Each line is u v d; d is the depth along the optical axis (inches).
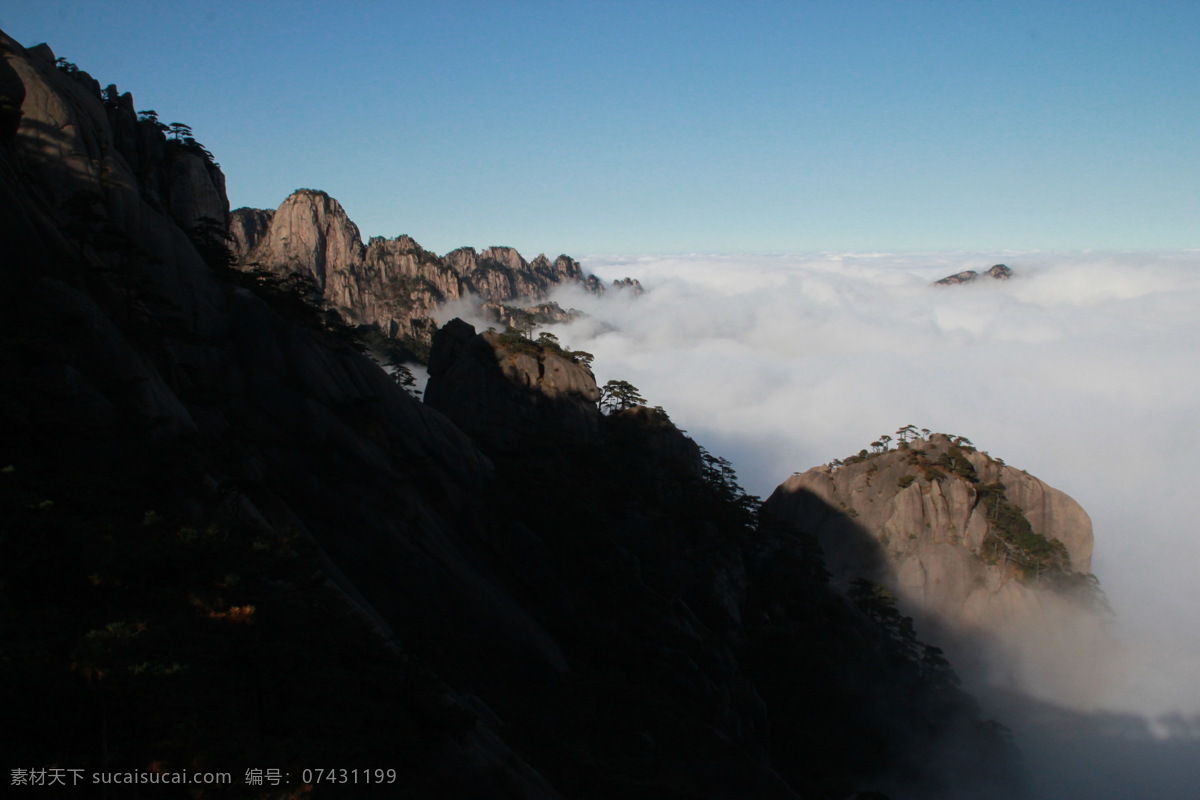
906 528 5467.5
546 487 3127.5
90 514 1450.5
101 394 1841.8
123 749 1089.4
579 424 4298.7
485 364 4222.4
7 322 1891.0
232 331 2659.9
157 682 1129.4
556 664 2460.6
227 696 1267.2
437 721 1515.7
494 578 2723.9
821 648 3720.5
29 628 1147.3
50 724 1045.8
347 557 2359.7
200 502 1795.0
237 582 1347.2
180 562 1327.5
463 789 1427.2
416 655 1711.4
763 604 3922.2
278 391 2596.0
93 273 2123.5
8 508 1334.9
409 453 2851.9
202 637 1275.8
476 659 2306.8
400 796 1321.4
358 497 2484.0
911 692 3818.9
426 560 2468.0
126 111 3398.1
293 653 1360.7
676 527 3794.3
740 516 4237.2
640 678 2630.4
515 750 1843.0
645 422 4960.6
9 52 2423.7
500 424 4082.2
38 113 2327.8
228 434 2284.7
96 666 1040.2
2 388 1643.7
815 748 3006.9
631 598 2962.6
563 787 1809.8
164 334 2261.3
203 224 3080.7
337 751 1296.8
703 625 3201.3
